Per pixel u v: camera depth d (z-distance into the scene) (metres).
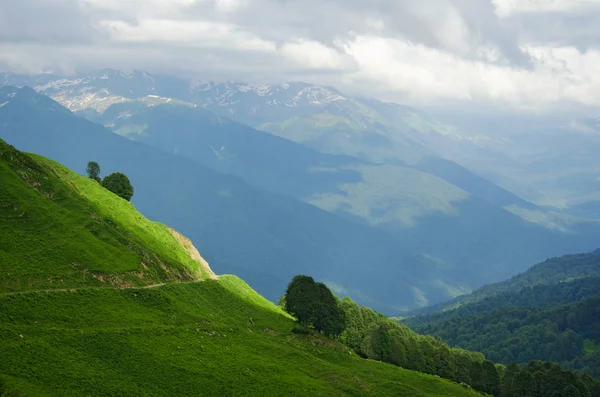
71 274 136.38
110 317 128.75
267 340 161.50
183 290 163.50
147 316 137.75
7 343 102.00
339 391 139.12
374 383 155.88
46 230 147.12
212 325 152.12
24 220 145.88
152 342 125.69
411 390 155.88
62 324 117.94
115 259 151.88
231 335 151.62
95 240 154.88
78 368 104.44
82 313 124.94
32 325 112.44
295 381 135.12
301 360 153.12
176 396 111.19
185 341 133.25
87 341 114.62
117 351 116.12
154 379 113.12
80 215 162.50
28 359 99.81
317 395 131.38
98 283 139.88
